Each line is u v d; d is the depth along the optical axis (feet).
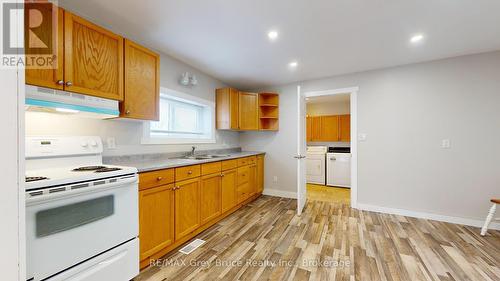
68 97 4.64
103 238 4.36
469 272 5.44
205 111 11.68
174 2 5.26
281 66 9.89
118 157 6.82
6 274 2.15
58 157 5.14
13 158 2.19
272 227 8.27
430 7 5.44
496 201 7.37
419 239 7.27
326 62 9.33
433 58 8.89
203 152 10.83
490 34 6.87
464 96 8.59
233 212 10.03
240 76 11.48
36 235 3.41
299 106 9.93
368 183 10.38
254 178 12.01
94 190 4.14
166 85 8.68
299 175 9.69
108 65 5.46
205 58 8.95
